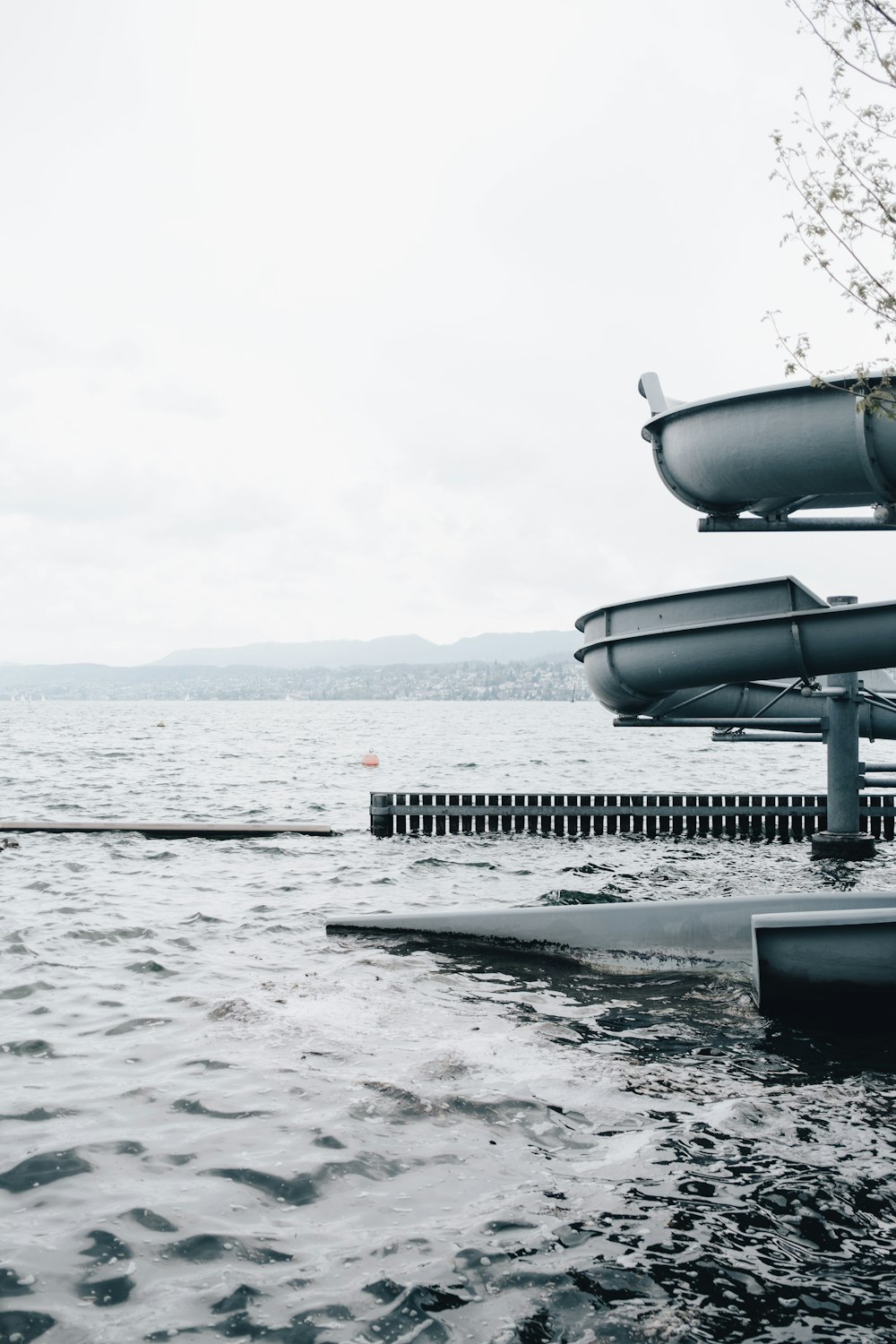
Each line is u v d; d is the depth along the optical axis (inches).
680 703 719.1
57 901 601.3
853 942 397.4
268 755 2603.3
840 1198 239.9
